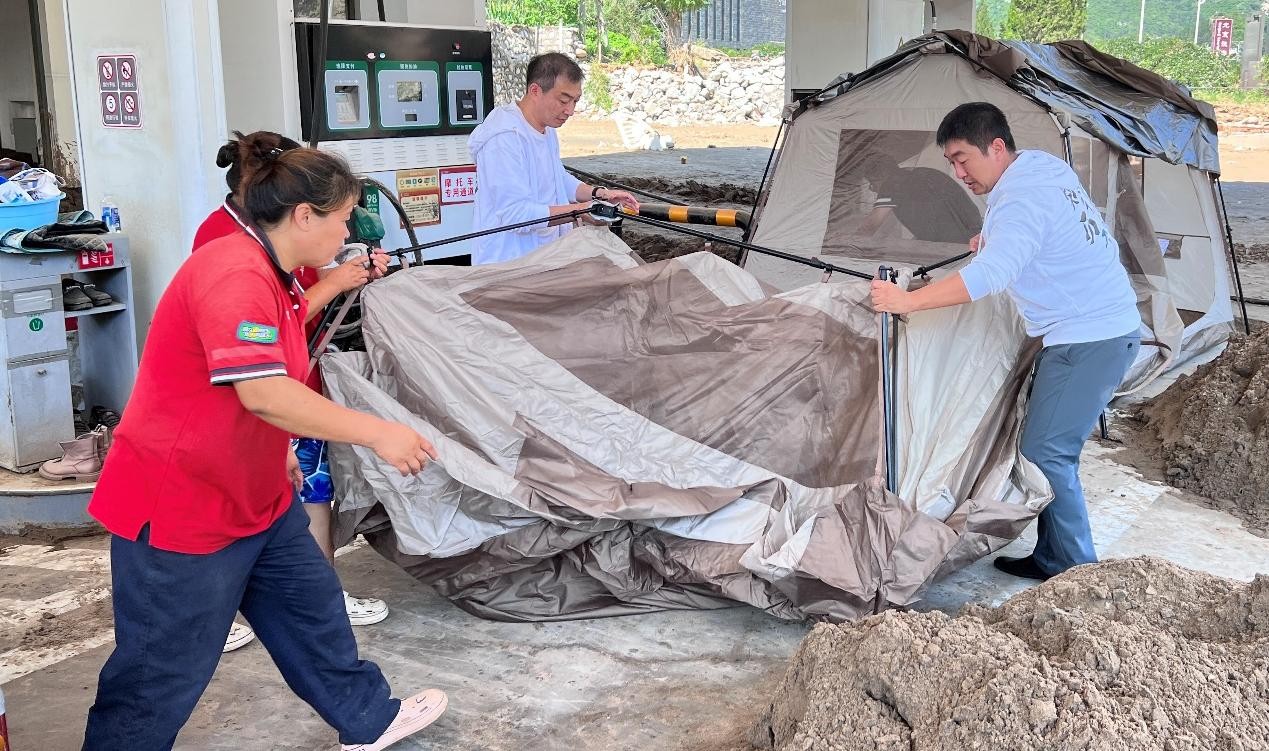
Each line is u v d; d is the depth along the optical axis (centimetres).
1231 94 3148
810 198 701
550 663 334
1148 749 221
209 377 220
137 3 482
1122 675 243
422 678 325
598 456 348
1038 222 346
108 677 237
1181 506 470
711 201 1369
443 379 341
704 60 3092
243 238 228
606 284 362
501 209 450
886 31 1095
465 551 336
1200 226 749
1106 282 359
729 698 315
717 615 364
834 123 695
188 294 219
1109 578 293
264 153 282
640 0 3198
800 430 362
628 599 359
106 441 451
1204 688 241
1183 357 687
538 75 452
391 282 343
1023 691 232
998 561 405
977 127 356
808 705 264
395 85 568
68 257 457
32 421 454
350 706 272
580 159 2044
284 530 252
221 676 328
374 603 360
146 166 499
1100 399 361
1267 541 434
